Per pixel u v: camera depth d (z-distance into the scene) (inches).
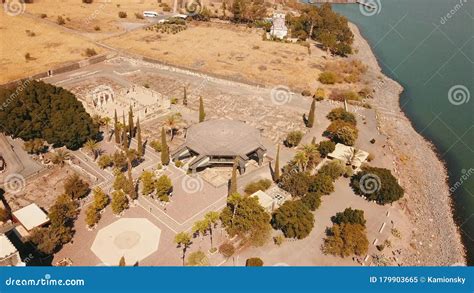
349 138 6486.2
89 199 5246.1
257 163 6156.5
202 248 4566.9
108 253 4448.8
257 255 4544.8
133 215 4987.7
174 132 6870.1
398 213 5403.5
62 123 6003.9
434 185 6259.8
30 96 6186.0
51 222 4606.3
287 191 5438.0
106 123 6742.1
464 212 5748.0
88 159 6023.6
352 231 4613.7
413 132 7711.6
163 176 5196.9
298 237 4758.9
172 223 4894.2
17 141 6427.2
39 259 4311.0
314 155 5954.7
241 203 4702.3
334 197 5536.4
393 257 4690.0
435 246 5017.2
